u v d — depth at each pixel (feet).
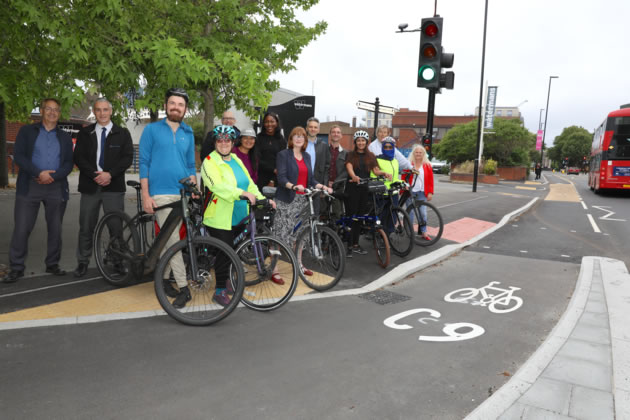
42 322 11.64
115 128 15.30
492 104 129.29
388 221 21.66
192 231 12.48
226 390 8.70
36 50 16.15
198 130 86.89
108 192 15.30
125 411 7.80
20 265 15.19
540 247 25.76
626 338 11.55
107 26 17.13
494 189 80.02
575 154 341.82
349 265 19.47
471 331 12.53
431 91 23.71
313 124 19.11
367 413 8.10
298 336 11.65
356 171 20.15
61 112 15.51
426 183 24.72
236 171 13.35
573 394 8.74
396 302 15.02
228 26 27.73
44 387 8.49
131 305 13.21
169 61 16.40
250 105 34.30
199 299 13.23
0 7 14.73
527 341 11.94
